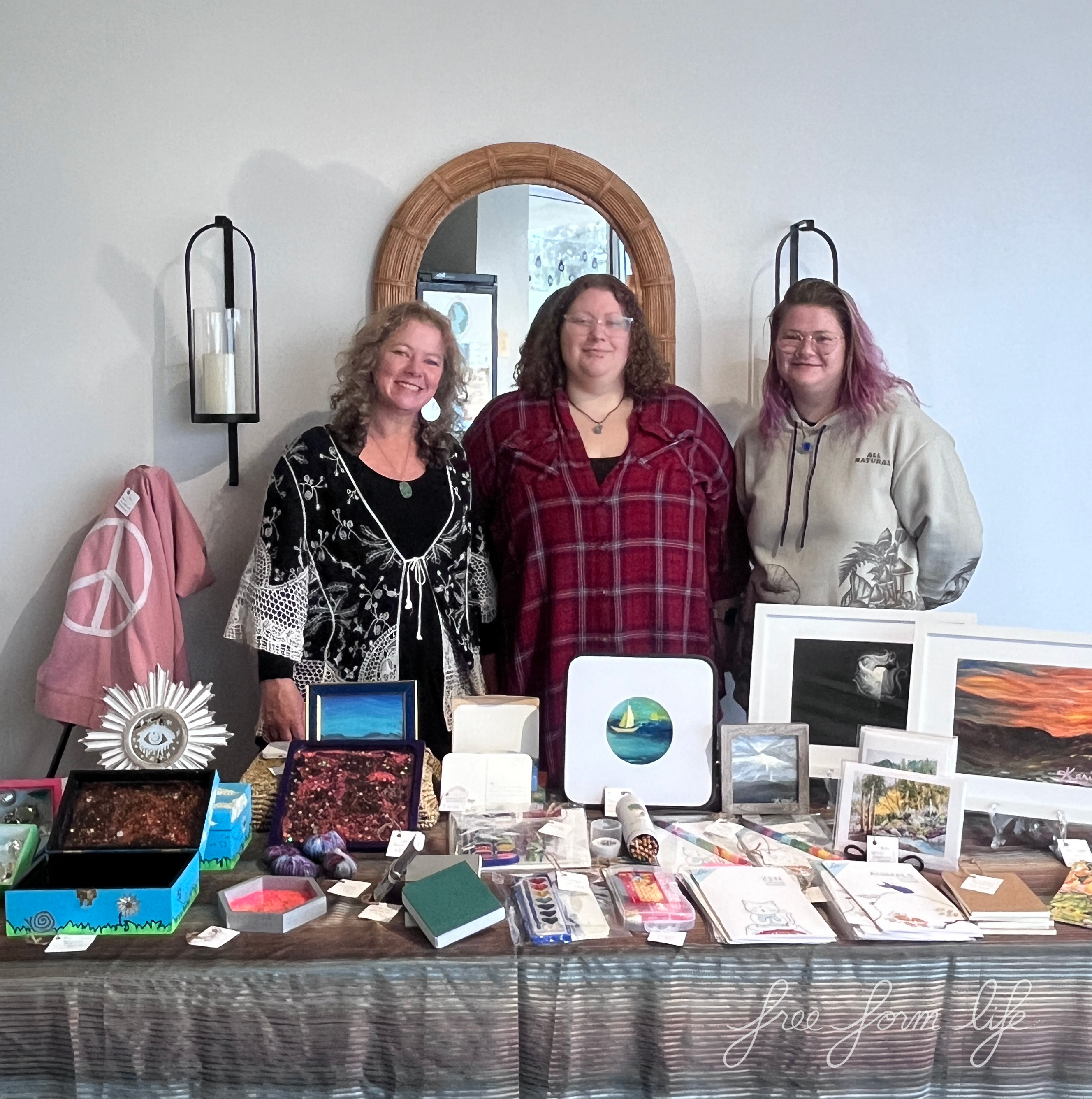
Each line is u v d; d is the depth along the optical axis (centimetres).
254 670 219
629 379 196
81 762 217
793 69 221
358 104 210
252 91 206
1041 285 232
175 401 210
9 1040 118
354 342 187
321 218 211
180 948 123
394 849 146
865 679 166
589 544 186
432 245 210
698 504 193
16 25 200
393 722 164
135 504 196
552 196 214
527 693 191
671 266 218
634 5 215
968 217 229
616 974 121
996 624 240
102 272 206
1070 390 236
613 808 157
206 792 140
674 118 219
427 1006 120
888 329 229
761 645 170
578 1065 123
